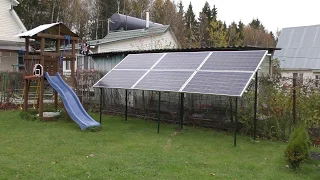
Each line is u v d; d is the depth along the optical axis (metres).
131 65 11.35
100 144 7.86
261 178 5.68
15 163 6.14
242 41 51.34
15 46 21.56
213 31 45.94
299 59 26.17
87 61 17.50
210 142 8.30
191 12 61.25
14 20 21.81
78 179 5.40
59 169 5.87
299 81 9.12
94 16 45.88
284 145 8.12
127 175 5.62
